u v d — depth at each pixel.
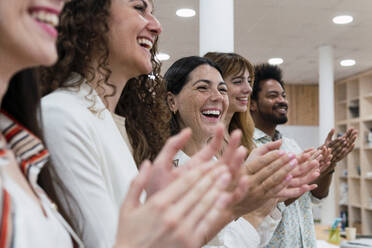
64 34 0.86
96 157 0.77
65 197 0.71
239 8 3.68
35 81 0.65
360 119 6.15
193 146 1.43
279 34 4.46
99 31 0.86
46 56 0.52
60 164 0.72
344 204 6.52
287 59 5.56
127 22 0.89
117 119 0.98
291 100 7.16
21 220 0.48
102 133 0.80
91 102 0.83
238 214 0.77
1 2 0.47
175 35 4.45
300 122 7.14
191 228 0.41
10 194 0.50
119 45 0.90
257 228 1.15
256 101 2.26
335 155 1.69
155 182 0.50
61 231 0.59
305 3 3.58
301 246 1.92
